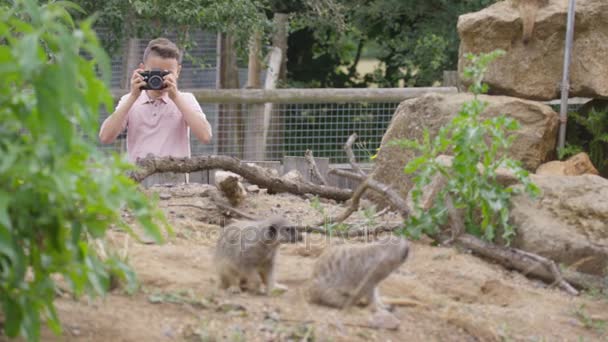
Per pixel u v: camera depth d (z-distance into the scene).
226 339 3.99
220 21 12.37
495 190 5.85
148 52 7.38
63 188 3.18
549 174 6.96
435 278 5.32
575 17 8.34
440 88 11.75
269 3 16.27
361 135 13.96
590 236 5.81
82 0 11.84
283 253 5.59
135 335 3.89
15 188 3.30
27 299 3.41
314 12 15.30
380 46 18.30
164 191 7.39
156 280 4.62
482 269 5.53
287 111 14.21
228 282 4.61
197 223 6.33
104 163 3.47
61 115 3.12
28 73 3.00
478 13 8.62
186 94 7.47
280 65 15.41
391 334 4.30
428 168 5.89
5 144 3.22
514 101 7.87
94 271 3.61
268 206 7.33
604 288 5.44
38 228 3.39
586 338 4.71
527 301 5.15
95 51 3.11
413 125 7.73
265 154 13.70
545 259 5.54
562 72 8.47
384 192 6.23
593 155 9.02
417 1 16.22
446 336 4.42
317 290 4.50
